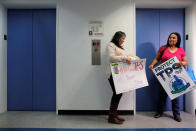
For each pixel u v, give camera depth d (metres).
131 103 2.57
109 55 2.12
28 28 2.82
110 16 2.53
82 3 2.54
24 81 2.83
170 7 2.76
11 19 2.82
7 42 2.82
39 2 2.59
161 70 2.31
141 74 2.22
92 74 2.56
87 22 2.55
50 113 2.68
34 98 2.84
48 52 2.83
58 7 2.54
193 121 2.28
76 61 2.56
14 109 2.84
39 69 2.83
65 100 2.58
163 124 2.17
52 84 2.84
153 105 2.81
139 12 2.81
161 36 2.81
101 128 2.03
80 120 2.33
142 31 2.82
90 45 2.55
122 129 1.99
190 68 2.63
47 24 2.81
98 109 2.57
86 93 2.57
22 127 2.07
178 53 2.35
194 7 2.57
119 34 2.18
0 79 2.66
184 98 2.81
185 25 2.78
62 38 2.55
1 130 1.97
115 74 2.14
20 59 2.83
